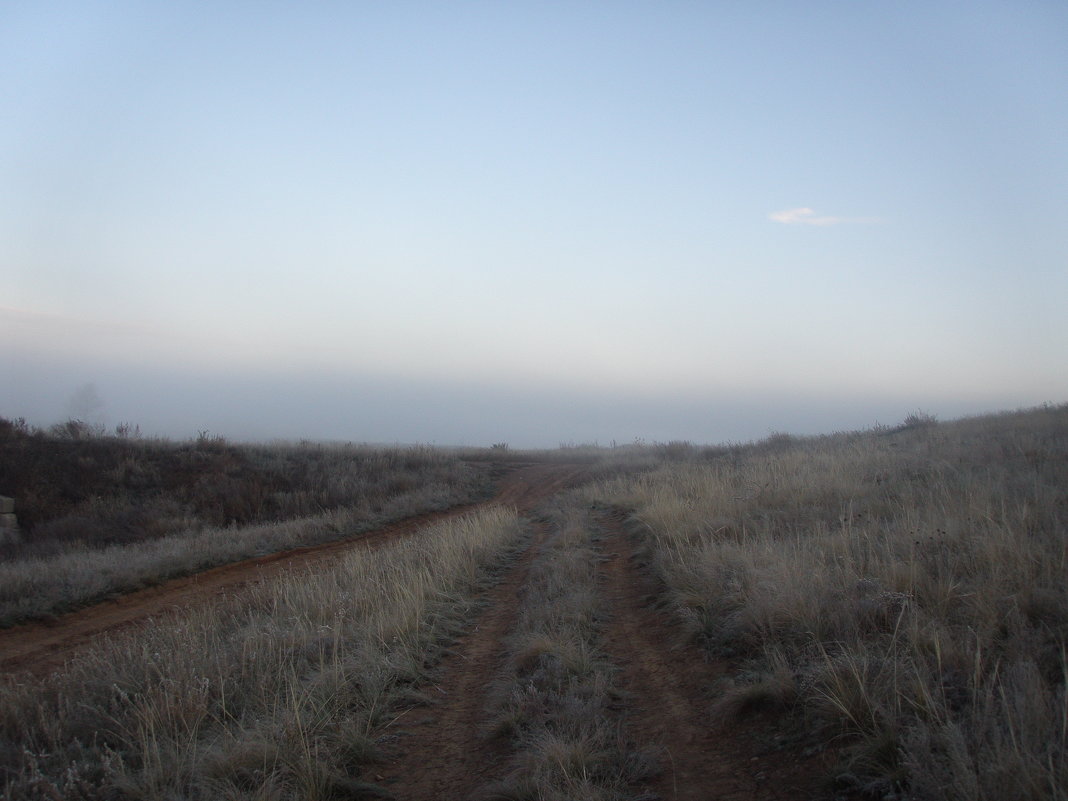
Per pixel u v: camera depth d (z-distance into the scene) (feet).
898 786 12.97
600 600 31.04
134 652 24.85
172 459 80.53
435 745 19.34
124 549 53.62
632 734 18.30
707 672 21.58
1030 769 11.34
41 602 37.99
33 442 76.59
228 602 37.47
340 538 59.57
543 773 15.76
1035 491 27.02
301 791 15.93
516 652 25.04
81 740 19.69
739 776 15.44
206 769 16.79
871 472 43.16
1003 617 17.60
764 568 25.66
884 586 21.08
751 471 52.47
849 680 16.26
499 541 47.26
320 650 24.90
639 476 71.20
